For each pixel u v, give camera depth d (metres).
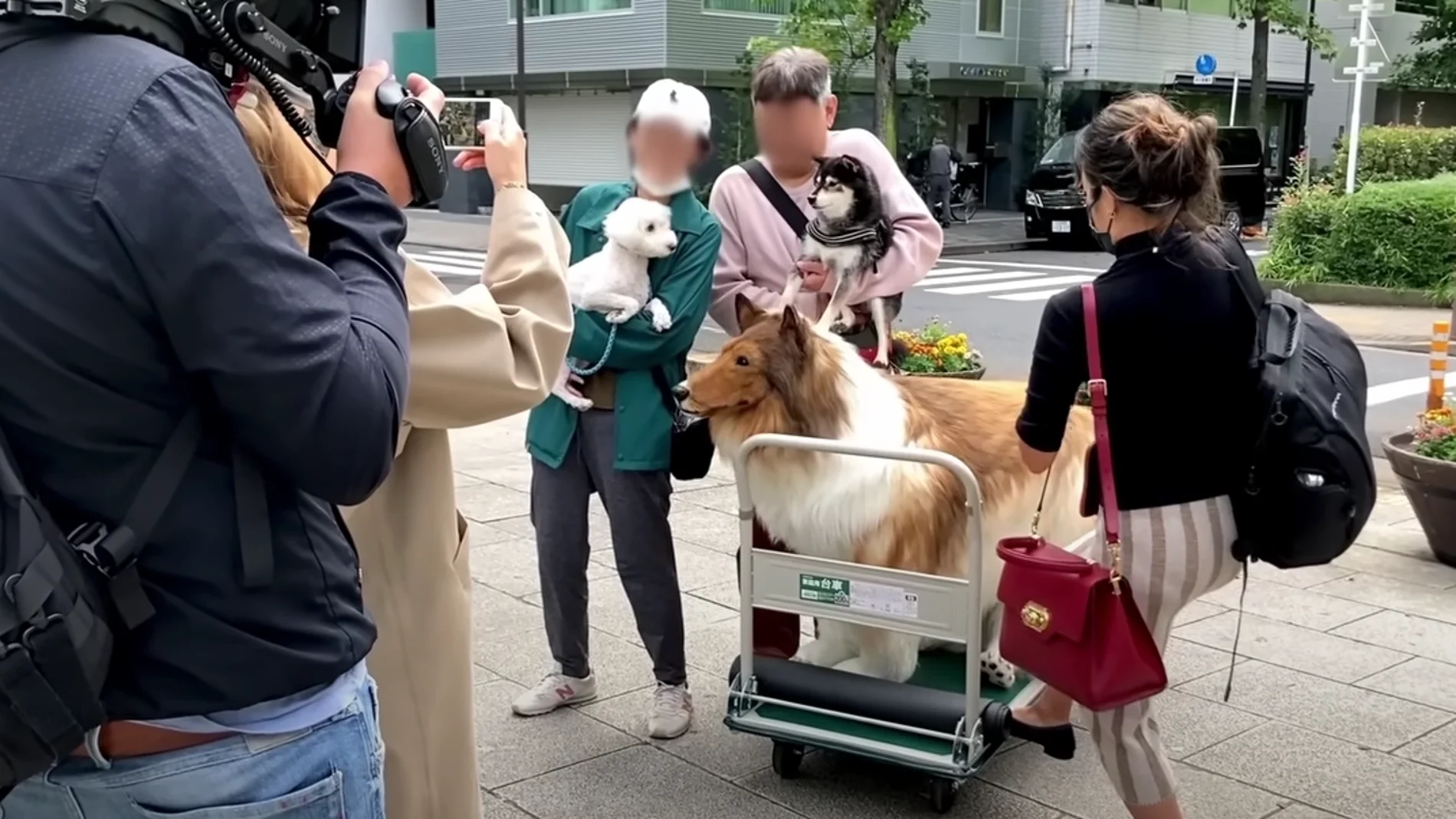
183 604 1.33
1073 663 2.66
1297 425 2.54
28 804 1.41
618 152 24.98
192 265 1.23
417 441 1.99
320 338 1.28
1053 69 29.33
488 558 5.48
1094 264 19.83
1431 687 4.17
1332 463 2.53
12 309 1.21
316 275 1.32
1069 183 21.88
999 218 28.36
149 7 1.34
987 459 3.45
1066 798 3.40
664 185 3.53
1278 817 3.33
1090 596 2.60
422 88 1.74
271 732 1.42
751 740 3.77
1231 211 21.09
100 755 1.37
